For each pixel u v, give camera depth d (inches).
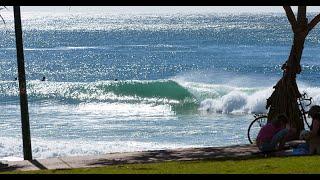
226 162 1823.3
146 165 1857.8
